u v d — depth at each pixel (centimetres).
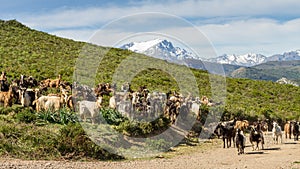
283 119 3391
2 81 2578
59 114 2086
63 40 6462
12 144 1628
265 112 3369
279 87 5350
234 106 3488
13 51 4947
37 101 2186
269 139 2577
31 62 4428
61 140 1683
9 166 1378
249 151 2055
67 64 4578
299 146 2238
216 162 1703
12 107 2169
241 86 4988
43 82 3023
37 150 1619
